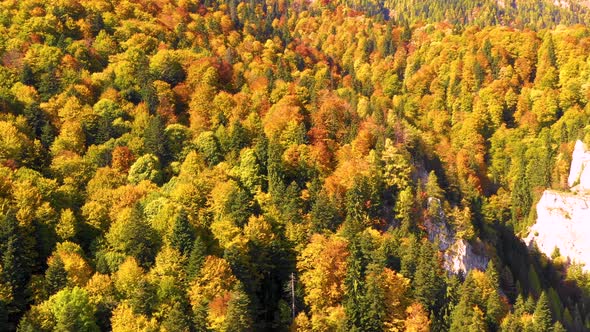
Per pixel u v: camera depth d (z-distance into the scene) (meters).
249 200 104.69
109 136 120.81
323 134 125.19
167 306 82.56
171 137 122.25
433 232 111.88
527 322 96.69
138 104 131.62
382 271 94.81
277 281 98.12
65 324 75.06
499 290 110.94
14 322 79.62
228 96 139.00
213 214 101.94
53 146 113.38
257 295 94.88
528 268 131.12
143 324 78.50
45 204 92.56
